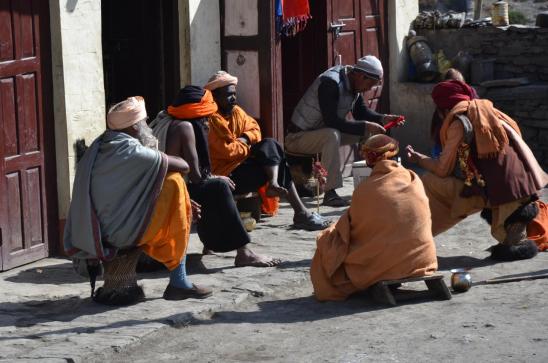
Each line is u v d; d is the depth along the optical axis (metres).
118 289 8.99
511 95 15.23
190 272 10.12
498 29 15.76
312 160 13.50
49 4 10.62
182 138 9.88
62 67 10.67
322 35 14.80
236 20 13.24
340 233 9.19
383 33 15.89
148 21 14.56
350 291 9.14
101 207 8.80
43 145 10.70
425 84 15.86
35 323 8.52
